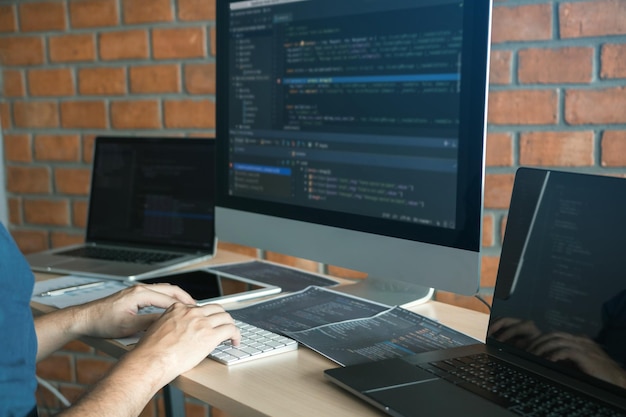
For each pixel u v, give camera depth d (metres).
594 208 0.84
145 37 2.01
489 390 0.79
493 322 0.95
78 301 1.25
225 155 1.48
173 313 0.97
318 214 1.29
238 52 1.42
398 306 1.17
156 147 1.75
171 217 1.71
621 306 0.79
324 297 1.22
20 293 0.83
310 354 0.97
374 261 1.19
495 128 1.71
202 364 0.94
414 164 1.12
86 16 2.07
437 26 1.07
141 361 0.87
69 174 2.19
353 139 1.22
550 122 1.67
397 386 0.81
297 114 1.31
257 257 1.99
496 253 1.75
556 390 0.79
